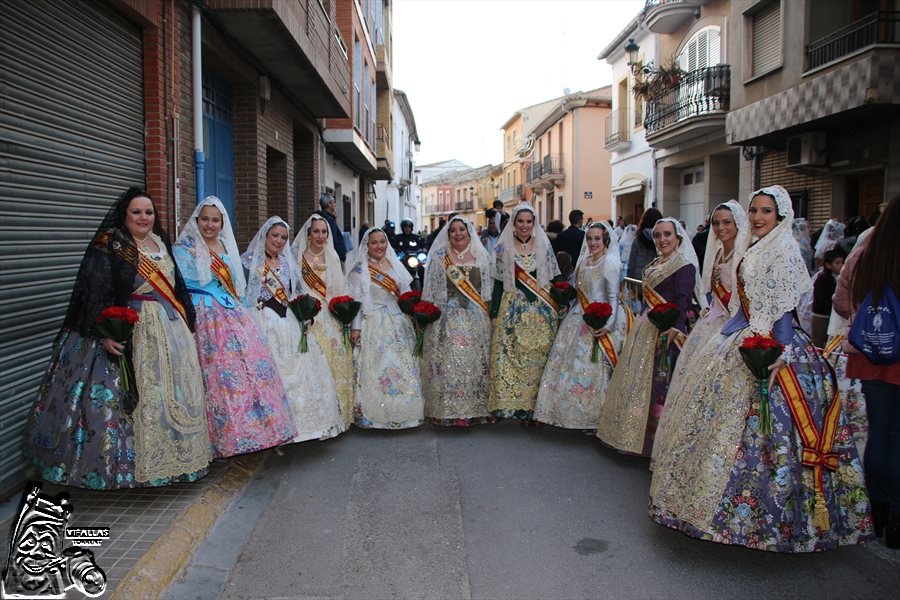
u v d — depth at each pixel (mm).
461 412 5688
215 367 4379
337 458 5062
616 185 24344
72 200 4645
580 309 5594
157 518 3693
